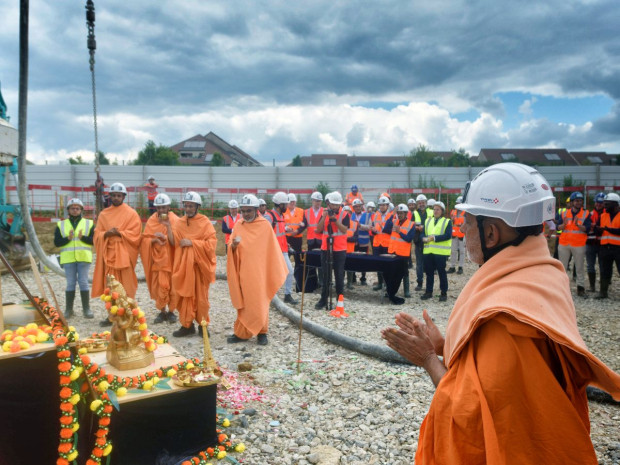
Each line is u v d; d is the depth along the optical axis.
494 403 1.48
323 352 6.41
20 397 3.13
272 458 3.71
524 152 66.56
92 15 8.11
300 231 11.23
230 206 11.91
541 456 1.48
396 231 10.33
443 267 10.21
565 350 1.52
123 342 3.60
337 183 30.11
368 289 11.90
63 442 2.97
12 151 5.43
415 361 1.96
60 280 11.55
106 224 7.69
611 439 3.97
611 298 10.52
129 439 3.33
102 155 44.75
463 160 47.19
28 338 3.10
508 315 1.51
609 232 10.16
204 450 3.65
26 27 11.26
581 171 30.11
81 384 3.24
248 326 6.67
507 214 1.67
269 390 5.05
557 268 1.67
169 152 46.53
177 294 6.99
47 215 22.47
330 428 4.18
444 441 1.59
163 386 3.46
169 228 7.41
